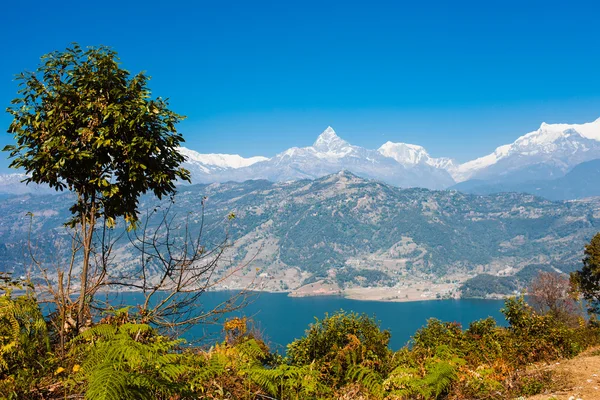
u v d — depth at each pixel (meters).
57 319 5.52
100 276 6.00
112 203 6.41
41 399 4.27
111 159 6.52
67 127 6.31
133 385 3.57
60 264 5.72
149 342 5.22
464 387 6.94
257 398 5.45
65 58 6.42
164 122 6.45
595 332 14.20
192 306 5.99
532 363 10.08
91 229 6.02
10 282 5.17
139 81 6.62
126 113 6.14
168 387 3.90
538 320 11.65
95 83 6.29
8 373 4.39
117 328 4.84
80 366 4.47
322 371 7.41
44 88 6.39
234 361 5.57
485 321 13.16
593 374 7.07
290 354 8.85
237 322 6.25
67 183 6.45
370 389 6.52
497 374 8.05
